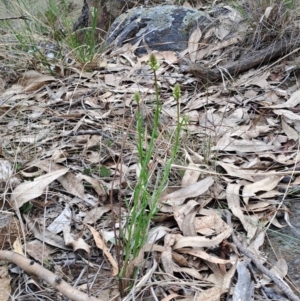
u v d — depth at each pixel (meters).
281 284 0.42
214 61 0.86
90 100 0.77
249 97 0.75
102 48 0.98
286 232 0.50
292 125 0.67
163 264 0.45
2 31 1.00
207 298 0.42
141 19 0.99
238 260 0.45
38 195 0.52
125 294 0.43
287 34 0.83
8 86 0.86
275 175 0.56
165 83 0.81
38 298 0.44
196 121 0.69
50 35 1.01
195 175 0.56
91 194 0.55
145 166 0.42
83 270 0.46
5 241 0.49
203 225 0.49
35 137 0.65
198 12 0.97
